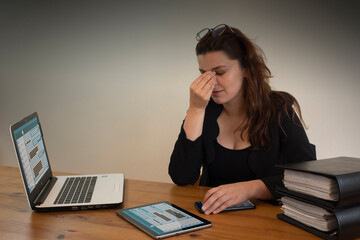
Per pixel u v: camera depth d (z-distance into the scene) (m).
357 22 2.85
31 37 3.60
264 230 1.01
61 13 3.50
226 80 1.48
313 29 2.95
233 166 1.63
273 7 3.00
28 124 1.29
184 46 3.23
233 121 1.66
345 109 2.98
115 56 3.42
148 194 1.35
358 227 0.94
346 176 0.92
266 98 1.58
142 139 3.46
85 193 1.28
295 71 3.03
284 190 1.08
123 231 1.01
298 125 1.58
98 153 3.59
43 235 0.98
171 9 3.22
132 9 3.32
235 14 3.08
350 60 2.91
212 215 1.13
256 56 1.56
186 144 1.46
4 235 0.98
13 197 1.31
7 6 3.61
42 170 1.36
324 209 0.95
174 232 0.97
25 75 3.68
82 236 0.97
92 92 3.53
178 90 3.30
